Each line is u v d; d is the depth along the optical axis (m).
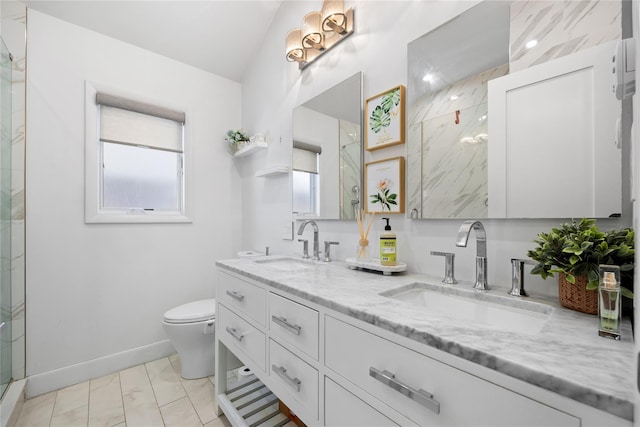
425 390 0.61
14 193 1.70
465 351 0.54
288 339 1.04
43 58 1.81
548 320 0.68
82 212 1.95
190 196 2.41
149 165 2.30
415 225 1.30
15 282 1.70
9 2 1.70
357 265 1.33
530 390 0.47
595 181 0.84
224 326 1.52
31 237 1.77
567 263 0.75
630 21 0.80
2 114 1.60
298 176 1.98
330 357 0.86
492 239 1.05
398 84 1.38
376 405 0.72
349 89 1.61
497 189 1.03
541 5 0.95
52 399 1.71
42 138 1.81
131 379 1.93
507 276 1.01
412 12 1.33
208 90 2.53
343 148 1.65
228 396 1.61
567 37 0.89
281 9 2.20
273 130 2.27
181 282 2.37
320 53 1.81
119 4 1.92
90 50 1.98
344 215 1.64
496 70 1.04
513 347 0.53
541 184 0.94
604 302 0.58
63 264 1.88
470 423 0.54
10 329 1.67
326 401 0.87
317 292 0.93
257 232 2.47
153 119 2.28
